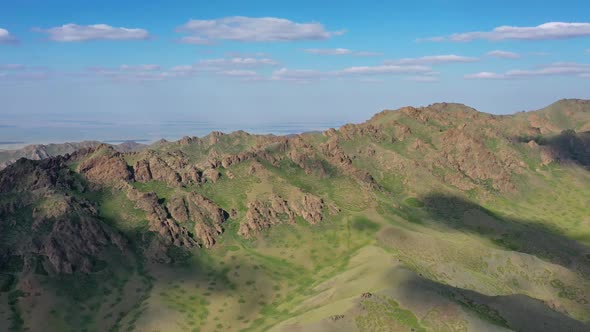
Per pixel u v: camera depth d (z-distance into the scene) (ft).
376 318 411.13
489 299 444.96
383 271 510.17
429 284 461.78
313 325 407.44
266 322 526.98
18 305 518.37
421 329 395.55
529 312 426.51
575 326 411.95
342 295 497.05
